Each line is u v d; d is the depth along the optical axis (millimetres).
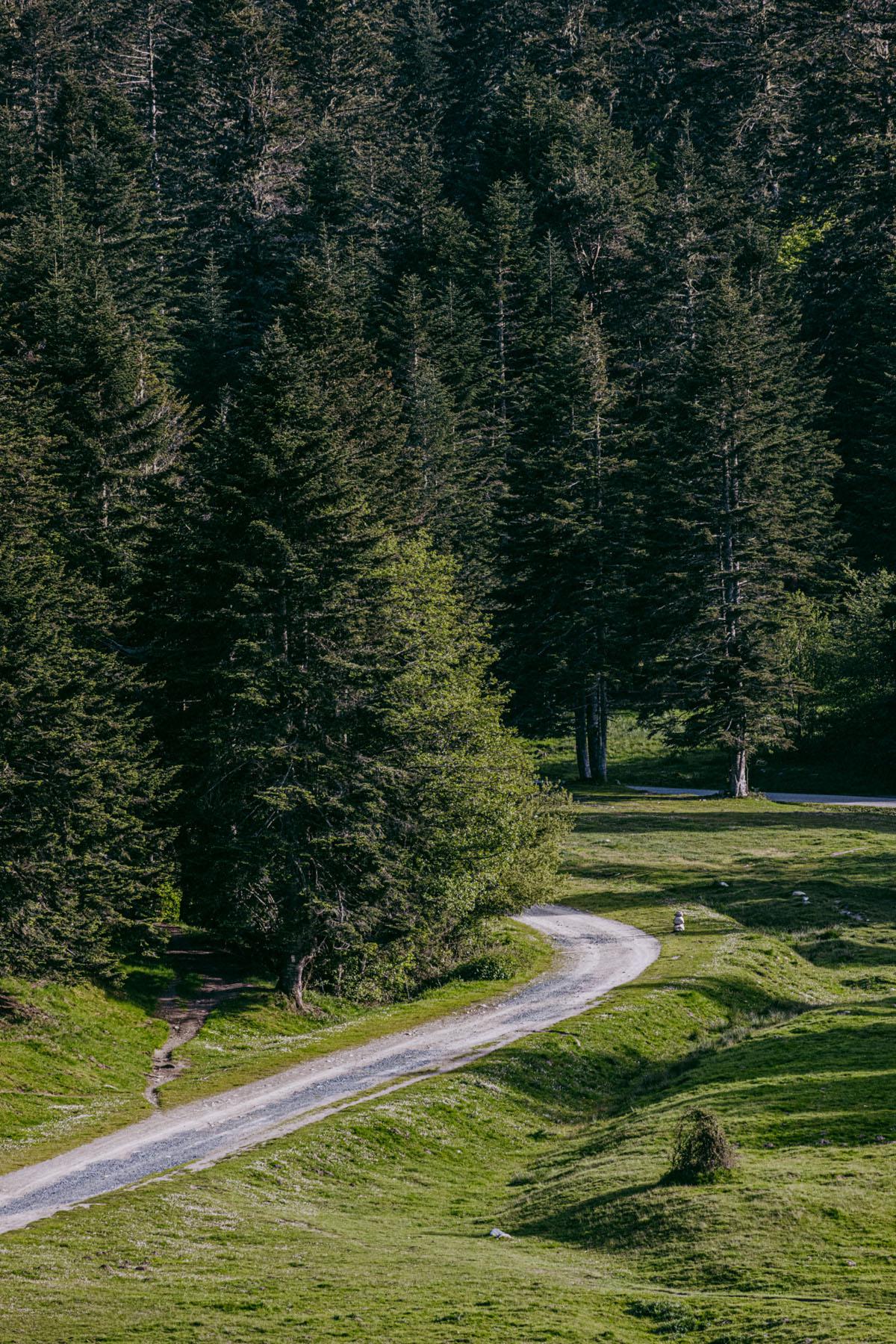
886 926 48719
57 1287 17266
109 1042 35062
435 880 42188
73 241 75438
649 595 75938
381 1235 21375
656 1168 22969
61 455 50156
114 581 46625
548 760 86188
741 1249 17984
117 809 37781
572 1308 15898
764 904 52219
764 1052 31812
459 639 53500
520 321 99625
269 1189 23922
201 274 99562
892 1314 14648
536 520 77688
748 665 72750
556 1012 38562
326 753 40688
